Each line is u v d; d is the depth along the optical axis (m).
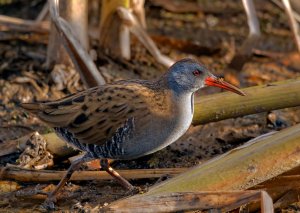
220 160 8.77
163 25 15.34
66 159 10.46
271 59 13.98
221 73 13.26
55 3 10.97
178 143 10.94
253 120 11.66
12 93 11.90
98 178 9.74
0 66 12.47
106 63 12.89
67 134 9.36
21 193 9.64
